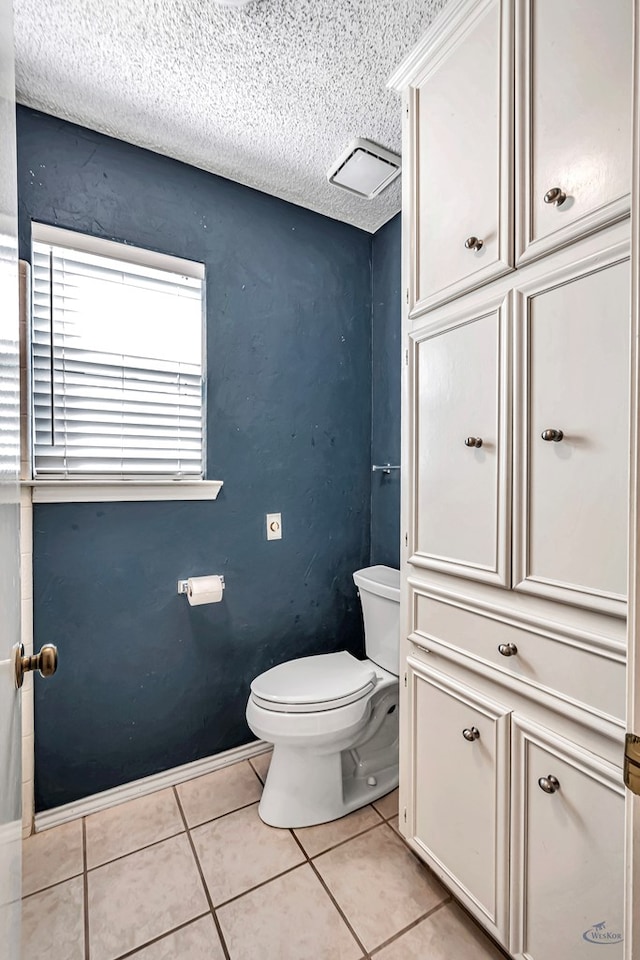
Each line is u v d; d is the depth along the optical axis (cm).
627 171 76
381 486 214
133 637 161
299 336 198
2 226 54
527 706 94
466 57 107
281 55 126
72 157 149
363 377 217
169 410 170
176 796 160
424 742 122
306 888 123
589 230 81
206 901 119
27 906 118
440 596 117
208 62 128
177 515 169
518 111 94
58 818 146
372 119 150
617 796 78
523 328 94
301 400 199
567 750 85
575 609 85
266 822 146
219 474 179
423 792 123
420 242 124
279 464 193
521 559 95
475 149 105
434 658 120
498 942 103
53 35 119
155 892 122
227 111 146
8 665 57
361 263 216
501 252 98
